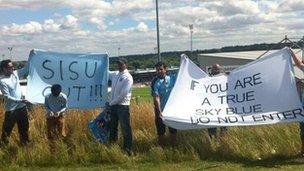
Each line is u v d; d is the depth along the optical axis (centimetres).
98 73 1259
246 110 1130
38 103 1215
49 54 1238
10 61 1109
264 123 1098
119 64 1104
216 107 1139
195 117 1120
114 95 1108
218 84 1166
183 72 1165
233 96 1149
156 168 1021
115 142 1148
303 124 1081
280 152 1101
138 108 1344
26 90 1216
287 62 1138
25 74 1234
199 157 1098
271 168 995
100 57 1259
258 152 1102
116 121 1136
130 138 1112
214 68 1228
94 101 1257
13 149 1112
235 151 1102
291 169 980
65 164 1077
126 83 1095
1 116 1245
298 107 1105
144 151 1138
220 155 1109
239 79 1162
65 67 1247
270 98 1129
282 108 1114
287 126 1172
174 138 1159
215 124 1107
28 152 1089
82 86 1254
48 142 1113
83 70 1253
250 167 1009
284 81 1131
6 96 1104
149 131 1235
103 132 1161
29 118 1262
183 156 1089
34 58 1230
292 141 1119
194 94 1152
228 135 1157
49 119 1132
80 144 1138
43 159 1079
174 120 1112
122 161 1076
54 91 1119
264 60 1157
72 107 1248
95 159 1090
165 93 1152
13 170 1030
